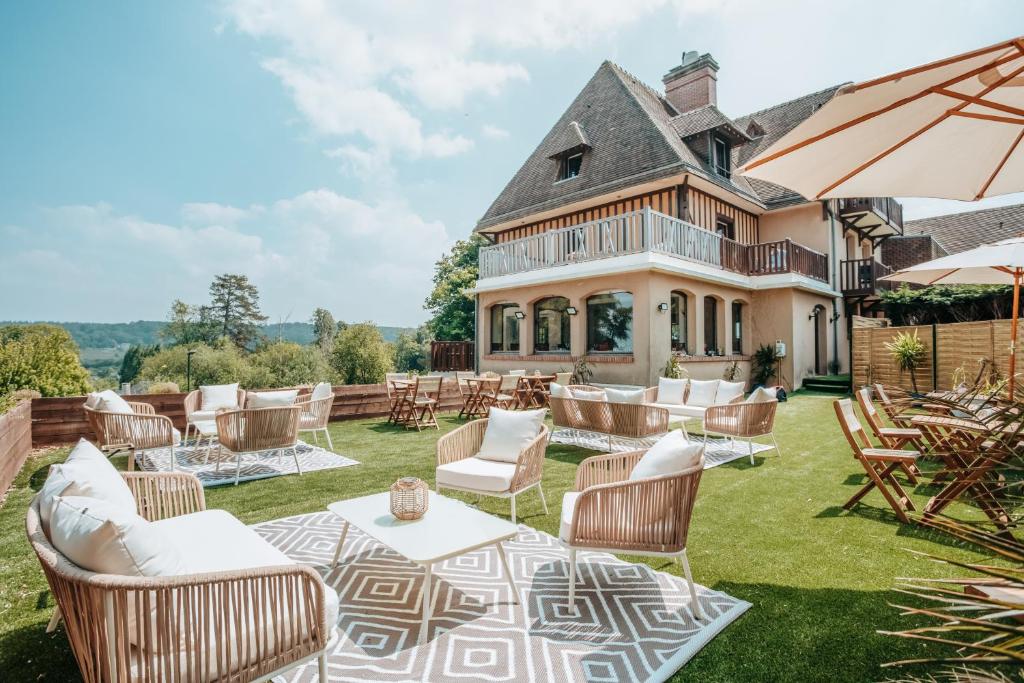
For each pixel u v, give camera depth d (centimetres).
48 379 926
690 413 752
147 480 293
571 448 706
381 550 351
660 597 285
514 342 1452
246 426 527
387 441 771
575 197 1348
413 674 219
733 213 1454
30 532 180
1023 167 282
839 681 211
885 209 1670
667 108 1623
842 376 1432
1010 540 130
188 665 163
